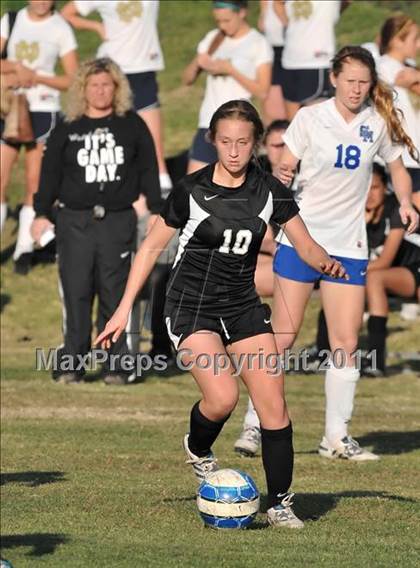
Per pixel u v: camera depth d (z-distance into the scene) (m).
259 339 19.48
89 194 35.22
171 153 54.00
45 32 44.44
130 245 35.44
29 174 46.41
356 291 26.30
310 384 36.69
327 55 44.53
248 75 43.22
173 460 26.66
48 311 44.94
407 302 43.28
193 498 22.48
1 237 50.09
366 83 25.22
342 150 25.50
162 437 29.38
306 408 33.44
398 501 22.48
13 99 44.50
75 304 35.56
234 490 19.88
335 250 25.98
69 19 45.16
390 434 30.31
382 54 35.97
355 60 25.19
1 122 45.44
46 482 24.14
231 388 19.64
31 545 18.75
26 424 30.75
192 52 65.38
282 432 19.73
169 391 35.50
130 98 35.66
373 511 21.61
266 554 18.23
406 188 26.27
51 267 47.75
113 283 35.31
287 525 20.12
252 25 61.94
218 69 43.00
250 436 27.27
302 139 25.77
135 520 20.61
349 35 59.41
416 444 29.06
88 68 35.34
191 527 20.09
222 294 19.39
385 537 19.72
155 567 17.44
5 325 44.03
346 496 22.97
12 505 21.86
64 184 35.50
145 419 31.66
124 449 27.88
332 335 26.69
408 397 35.19
